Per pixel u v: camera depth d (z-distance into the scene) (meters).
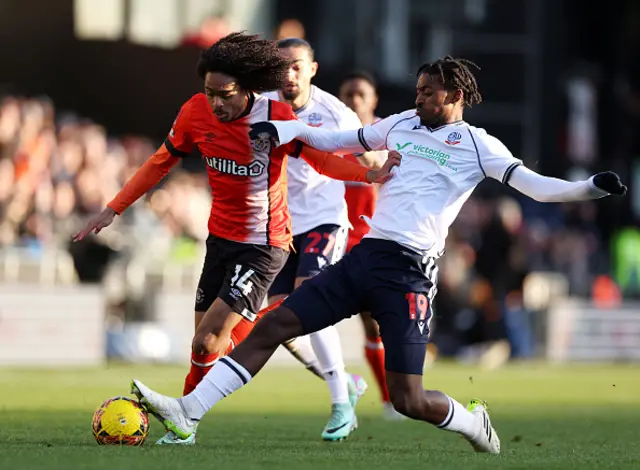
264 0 79.25
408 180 22.83
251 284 24.36
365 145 23.84
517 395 45.84
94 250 59.88
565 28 97.12
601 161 97.81
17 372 51.44
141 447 22.45
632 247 83.81
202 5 75.25
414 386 22.61
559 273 81.38
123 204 24.97
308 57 29.64
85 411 33.50
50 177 59.56
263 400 40.97
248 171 24.14
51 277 57.59
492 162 22.67
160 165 24.89
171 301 60.41
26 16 64.75
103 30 70.25
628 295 83.31
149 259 61.03
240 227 24.44
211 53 23.48
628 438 29.73
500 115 88.69
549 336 71.56
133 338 58.62
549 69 89.25
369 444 26.44
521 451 25.27
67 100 65.38
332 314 22.62
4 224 57.31
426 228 22.59
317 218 29.44
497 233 69.38
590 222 90.19
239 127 23.97
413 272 22.53
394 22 81.94
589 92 94.56
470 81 22.94
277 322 22.58
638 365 70.62
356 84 33.94
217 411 36.22
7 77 64.56
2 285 55.41
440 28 85.38
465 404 40.62
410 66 84.62
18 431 26.94
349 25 82.06
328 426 27.75
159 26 73.12
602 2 99.69
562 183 22.02
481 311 68.88
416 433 29.88
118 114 66.00
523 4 88.50
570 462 22.23
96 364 57.22
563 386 51.19
